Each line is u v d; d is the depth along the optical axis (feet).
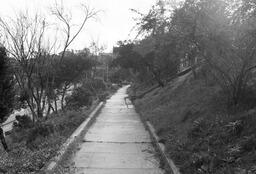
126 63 104.12
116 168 25.05
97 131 42.68
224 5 26.30
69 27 65.87
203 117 29.91
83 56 87.76
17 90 55.83
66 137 33.55
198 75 51.37
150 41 60.39
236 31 25.35
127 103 94.79
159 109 51.39
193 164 21.11
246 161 18.42
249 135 21.13
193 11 27.84
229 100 28.53
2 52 43.21
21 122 59.57
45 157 24.99
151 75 114.42
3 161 24.25
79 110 59.88
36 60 58.39
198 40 28.55
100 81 141.08
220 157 20.13
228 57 27.32
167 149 27.22
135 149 31.71
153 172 24.07
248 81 29.68
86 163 26.43
